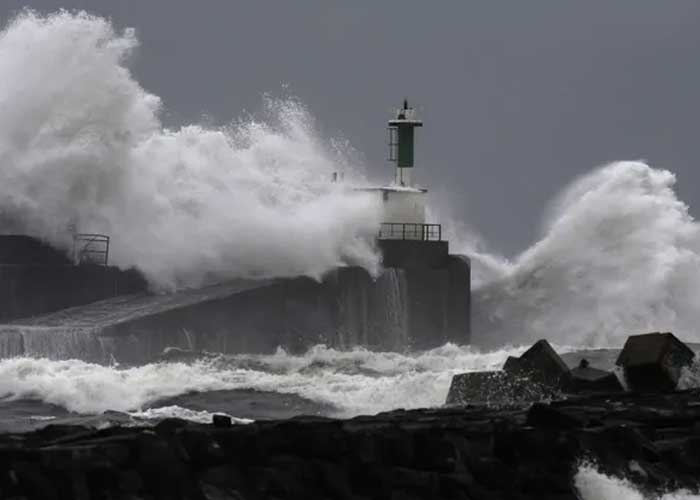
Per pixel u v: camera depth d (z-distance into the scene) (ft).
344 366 397.19
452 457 170.19
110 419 230.27
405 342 482.69
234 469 156.66
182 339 418.10
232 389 329.72
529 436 177.78
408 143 540.11
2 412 293.64
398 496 162.30
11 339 372.17
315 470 161.38
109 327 393.50
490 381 290.15
